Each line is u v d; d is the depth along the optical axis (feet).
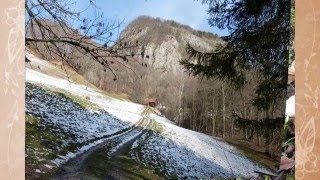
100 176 8.75
